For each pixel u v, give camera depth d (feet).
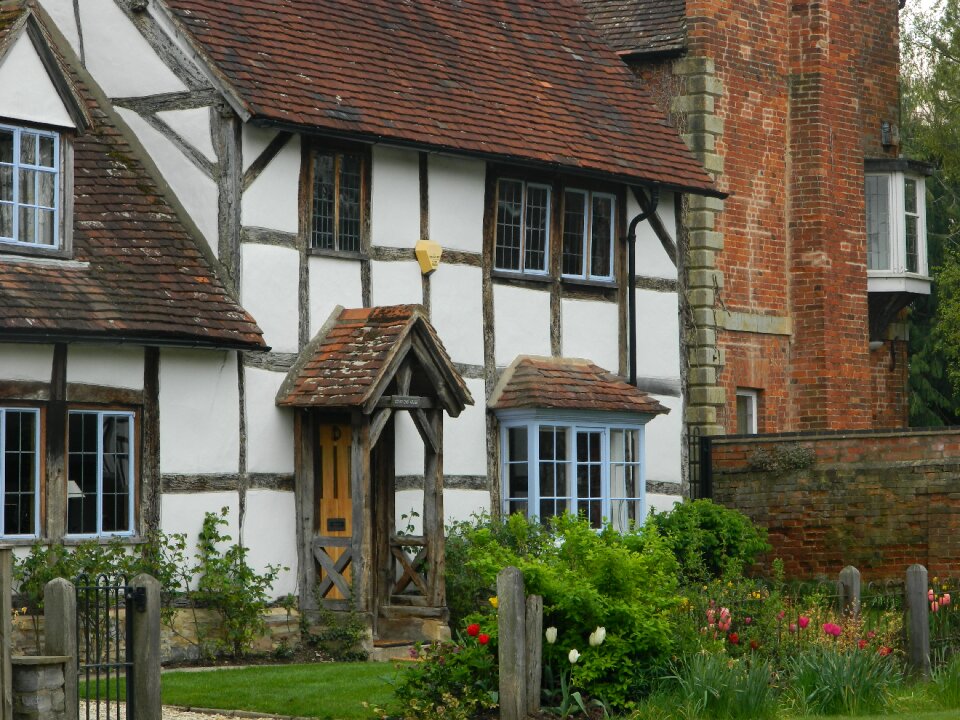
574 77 73.10
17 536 49.42
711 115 75.97
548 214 68.18
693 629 41.96
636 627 40.11
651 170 70.85
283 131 57.72
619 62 76.54
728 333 75.97
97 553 50.37
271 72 58.44
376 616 58.03
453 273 63.93
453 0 71.77
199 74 57.11
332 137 58.65
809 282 79.61
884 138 85.25
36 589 48.75
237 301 56.08
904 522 67.10
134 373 52.75
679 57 76.43
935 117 106.83
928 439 66.80
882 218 86.38
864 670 41.42
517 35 73.05
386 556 59.82
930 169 87.81
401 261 61.93
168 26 57.67
